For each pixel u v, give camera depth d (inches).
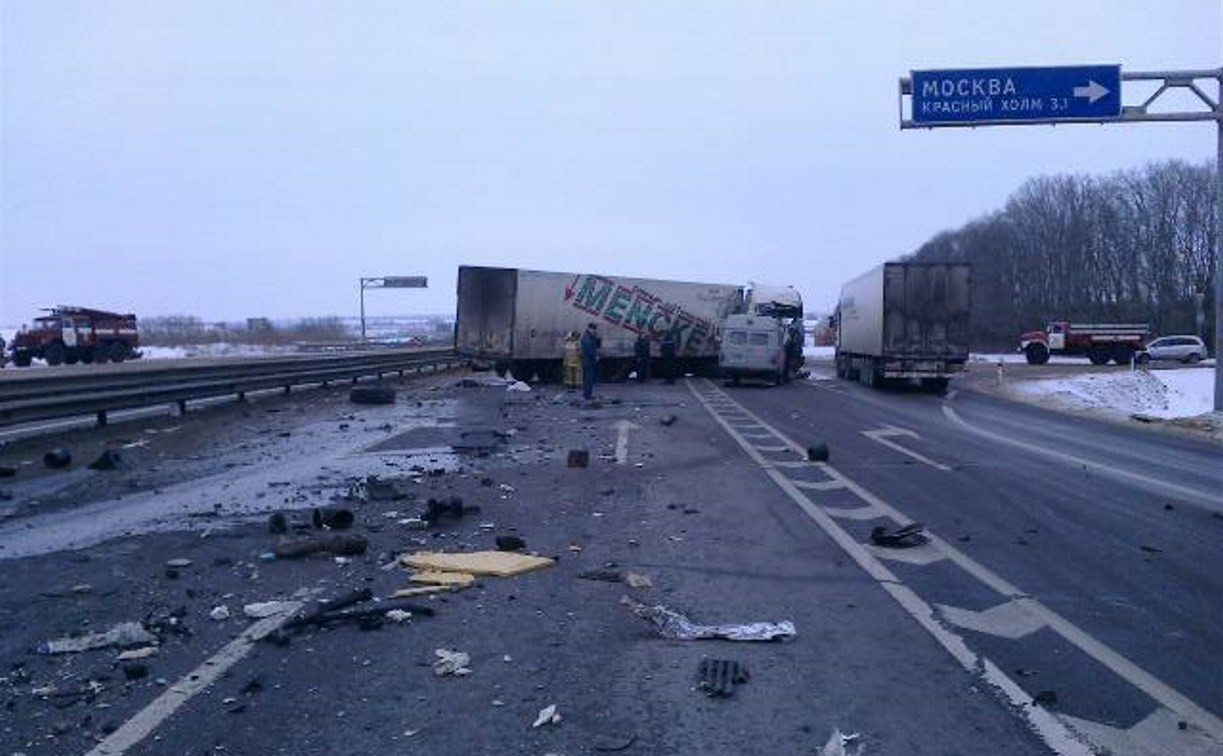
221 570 336.8
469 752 198.1
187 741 201.6
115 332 2026.3
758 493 515.8
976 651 261.9
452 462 618.5
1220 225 1012.5
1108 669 248.5
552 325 1502.2
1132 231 3821.4
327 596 305.6
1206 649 265.1
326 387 1257.4
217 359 1145.4
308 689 230.4
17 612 288.2
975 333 4192.9
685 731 209.2
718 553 374.6
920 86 960.9
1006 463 649.0
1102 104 943.0
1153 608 303.4
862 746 201.8
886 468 616.7
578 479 556.1
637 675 242.7
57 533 398.0
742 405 1143.0
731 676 239.6
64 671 240.7
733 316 1571.1
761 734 207.8
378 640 266.2
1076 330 2623.0
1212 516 460.4
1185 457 714.8
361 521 421.7
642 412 1026.7
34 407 652.1
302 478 545.3
